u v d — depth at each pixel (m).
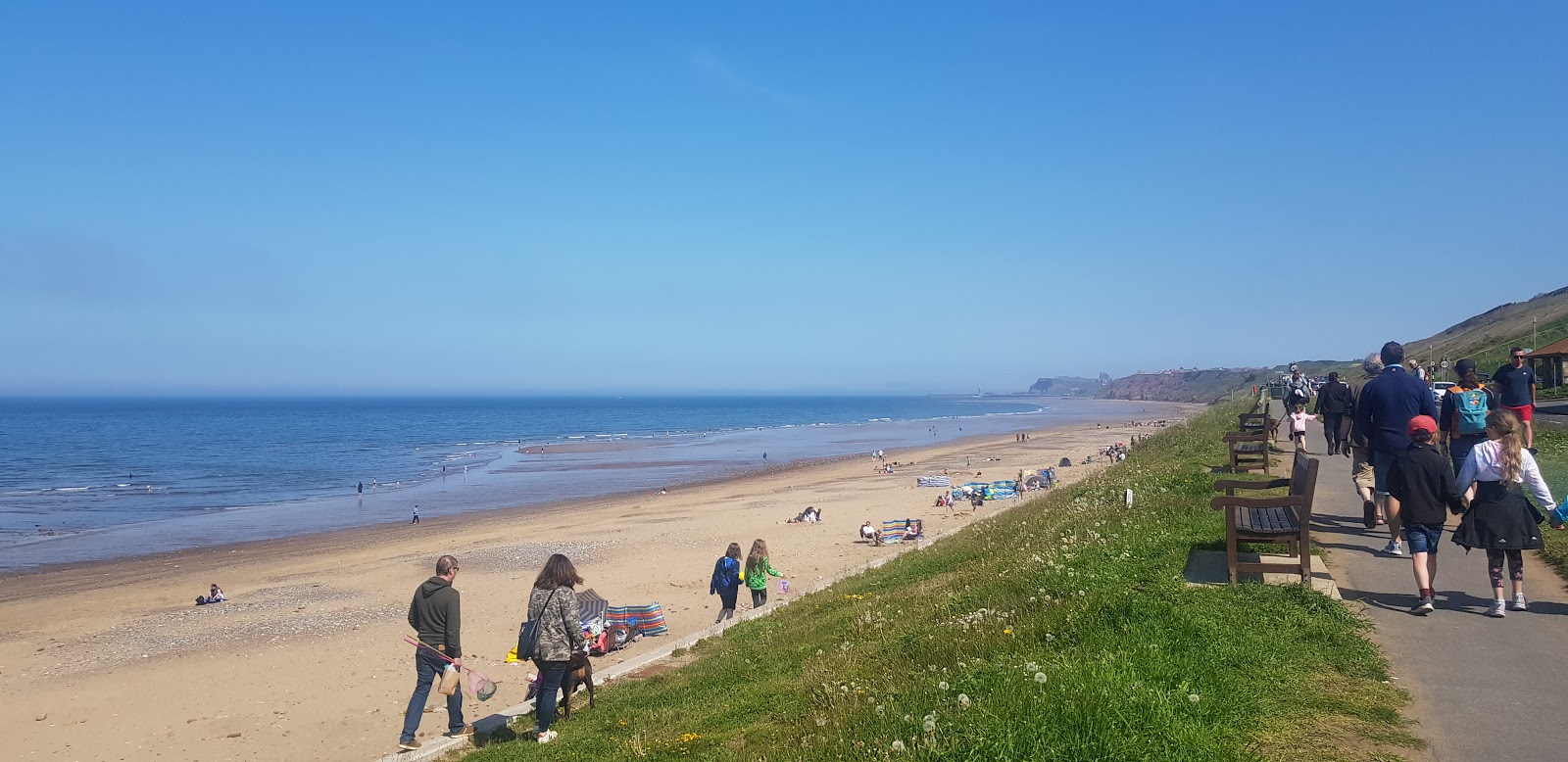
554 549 28.75
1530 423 11.80
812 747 5.86
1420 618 7.14
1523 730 5.00
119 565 29.61
